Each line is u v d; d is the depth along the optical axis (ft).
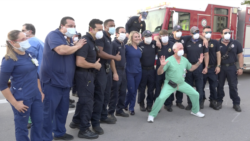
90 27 9.83
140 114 14.03
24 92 7.52
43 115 8.73
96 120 10.96
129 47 13.15
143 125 12.15
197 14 22.07
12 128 11.64
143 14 18.86
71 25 8.87
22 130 7.71
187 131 11.31
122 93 13.12
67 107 9.64
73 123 11.47
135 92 13.83
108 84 11.64
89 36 9.70
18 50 7.28
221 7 23.41
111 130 11.42
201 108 15.15
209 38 14.90
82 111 10.10
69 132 11.06
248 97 18.34
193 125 12.14
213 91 15.15
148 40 13.28
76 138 10.37
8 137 10.54
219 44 14.80
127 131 11.30
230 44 14.51
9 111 14.52
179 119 13.11
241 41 25.21
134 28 19.47
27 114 7.69
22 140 7.75
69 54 8.86
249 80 26.58
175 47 12.42
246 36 25.16
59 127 9.82
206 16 22.61
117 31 12.24
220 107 15.15
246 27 24.97
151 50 13.76
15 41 7.06
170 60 12.51
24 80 7.50
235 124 12.26
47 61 8.71
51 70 8.70
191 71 14.58
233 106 15.05
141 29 19.98
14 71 7.30
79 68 9.74
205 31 14.55
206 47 14.38
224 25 23.95
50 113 9.00
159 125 12.15
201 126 11.99
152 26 22.00
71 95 19.04
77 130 11.32
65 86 9.02
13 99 7.29
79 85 9.78
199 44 14.39
